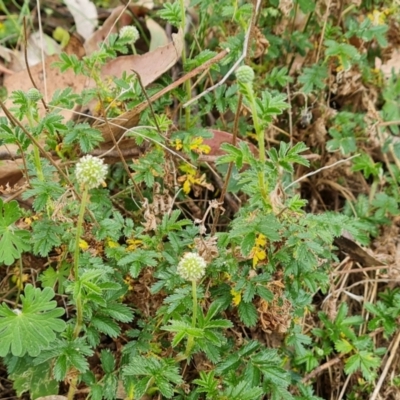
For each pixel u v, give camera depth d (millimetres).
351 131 470
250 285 340
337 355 413
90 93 394
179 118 438
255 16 372
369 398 398
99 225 347
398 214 447
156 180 405
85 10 542
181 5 396
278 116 484
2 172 396
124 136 401
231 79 458
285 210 342
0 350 292
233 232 318
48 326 299
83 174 282
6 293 406
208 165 413
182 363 368
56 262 402
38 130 336
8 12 545
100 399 327
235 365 339
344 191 476
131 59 446
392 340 417
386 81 504
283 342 391
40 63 466
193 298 299
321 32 476
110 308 327
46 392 361
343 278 438
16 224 376
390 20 485
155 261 335
